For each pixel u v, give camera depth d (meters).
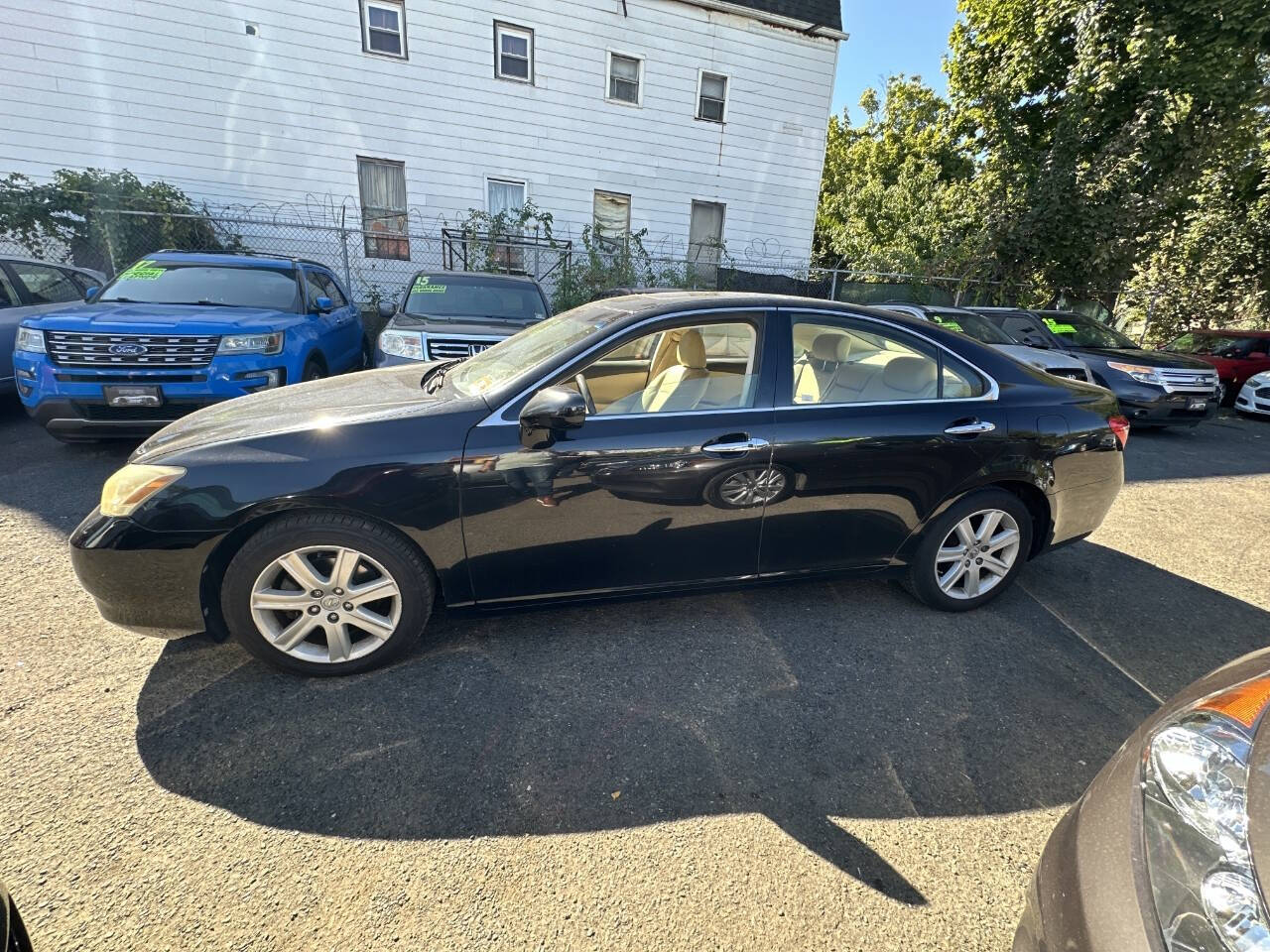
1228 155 12.01
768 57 13.03
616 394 2.87
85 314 4.73
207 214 10.54
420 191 11.66
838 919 1.71
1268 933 0.98
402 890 1.74
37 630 2.79
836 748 2.33
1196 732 1.35
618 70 12.36
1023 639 3.12
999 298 13.85
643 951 1.60
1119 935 1.11
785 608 3.28
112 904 1.66
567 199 12.55
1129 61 11.17
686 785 2.13
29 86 9.58
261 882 1.74
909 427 2.92
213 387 4.69
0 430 5.84
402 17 10.86
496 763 2.19
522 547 2.58
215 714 2.34
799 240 14.36
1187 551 4.39
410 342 5.73
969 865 1.89
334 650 2.52
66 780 2.03
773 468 2.76
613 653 2.83
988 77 13.80
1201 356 12.41
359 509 2.37
